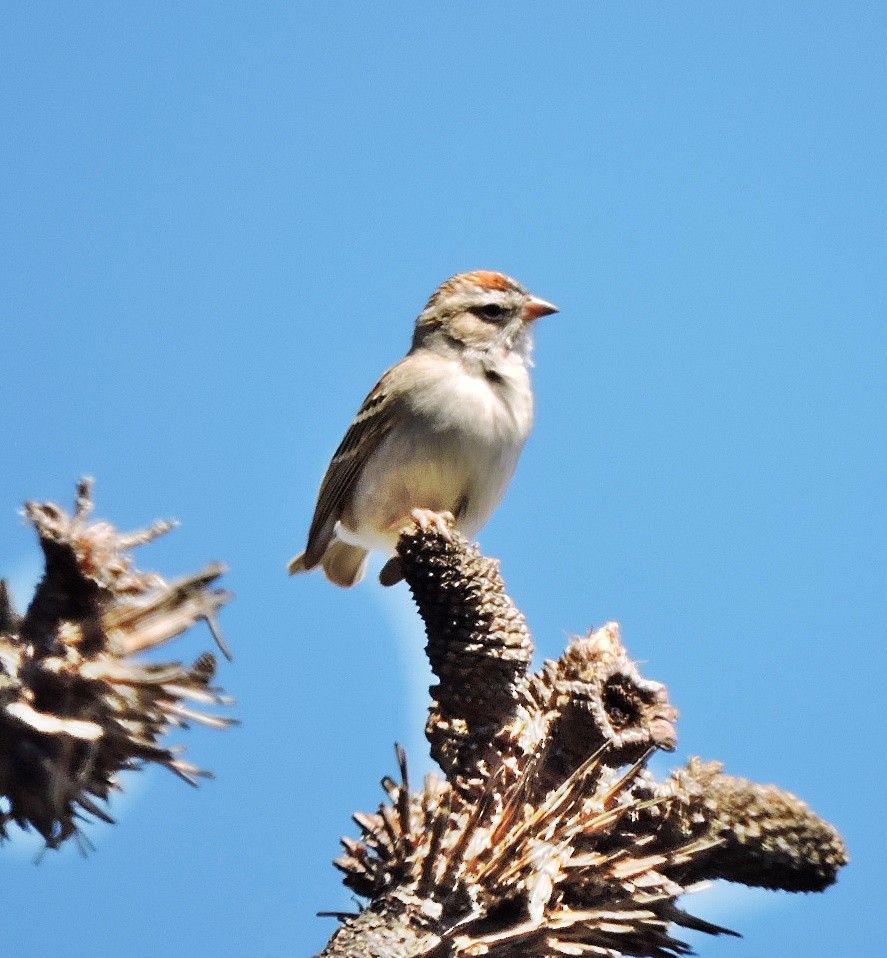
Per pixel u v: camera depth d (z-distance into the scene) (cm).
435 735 246
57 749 150
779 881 241
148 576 159
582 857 222
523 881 212
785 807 244
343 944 200
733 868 242
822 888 243
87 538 154
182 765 156
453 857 210
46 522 154
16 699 149
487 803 215
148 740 154
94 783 154
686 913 238
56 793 148
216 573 159
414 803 228
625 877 225
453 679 249
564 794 226
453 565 253
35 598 155
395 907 204
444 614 252
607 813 226
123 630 155
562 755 245
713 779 248
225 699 157
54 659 151
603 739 242
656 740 247
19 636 154
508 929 211
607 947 224
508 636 251
